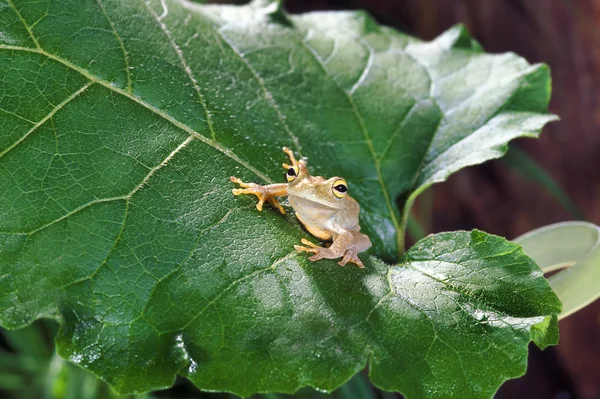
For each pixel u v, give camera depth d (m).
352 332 0.25
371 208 0.30
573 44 0.53
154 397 0.45
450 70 0.33
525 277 0.26
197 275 0.25
